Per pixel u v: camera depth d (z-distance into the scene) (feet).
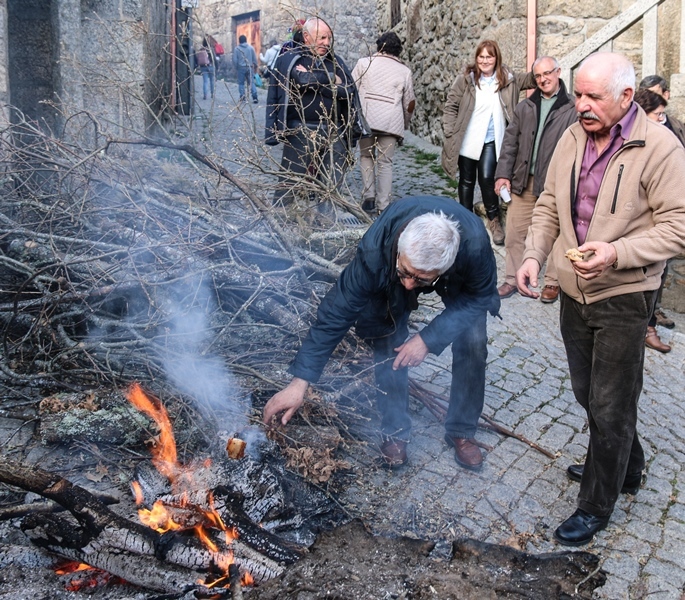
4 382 11.98
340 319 9.57
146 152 16.16
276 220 14.29
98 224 14.03
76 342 12.16
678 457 12.58
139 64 21.61
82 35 21.20
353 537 8.45
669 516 10.91
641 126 9.14
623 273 9.36
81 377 11.96
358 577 7.76
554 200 10.47
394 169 31.83
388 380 11.20
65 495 8.07
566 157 9.85
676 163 8.96
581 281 9.74
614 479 9.95
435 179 29.94
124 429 10.59
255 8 68.39
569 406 14.05
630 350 9.53
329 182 15.75
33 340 12.46
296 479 10.44
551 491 11.32
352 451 11.81
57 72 20.61
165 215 14.35
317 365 9.66
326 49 18.28
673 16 21.72
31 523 8.20
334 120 18.54
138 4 21.53
